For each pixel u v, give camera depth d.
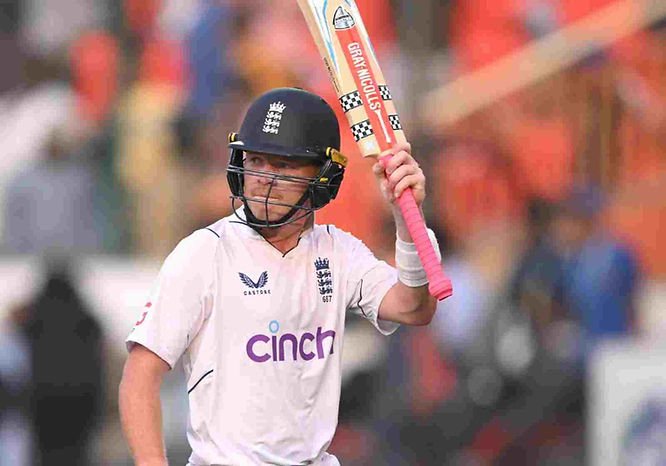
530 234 29.17
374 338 30.00
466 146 34.44
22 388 29.06
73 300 29.42
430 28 35.06
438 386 28.19
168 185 34.66
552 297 28.20
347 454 28.27
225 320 13.49
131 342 13.34
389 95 13.65
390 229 30.97
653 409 26.48
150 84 36.38
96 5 38.22
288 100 13.66
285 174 13.56
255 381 13.44
